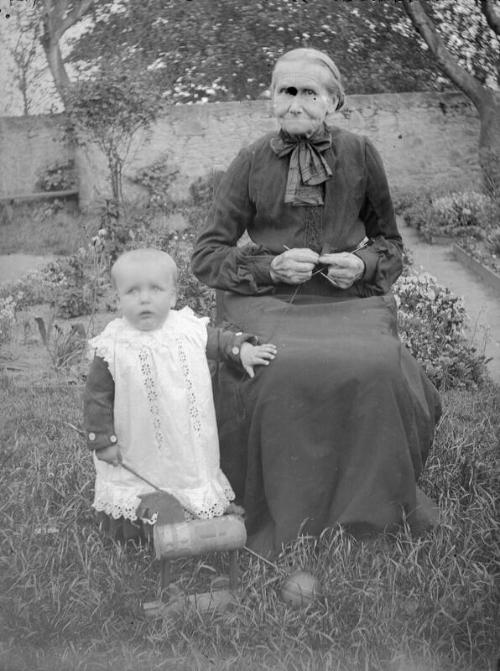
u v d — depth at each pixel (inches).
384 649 91.3
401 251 114.9
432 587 95.3
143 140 124.7
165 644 92.4
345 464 99.1
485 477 116.6
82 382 126.0
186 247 127.6
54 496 113.2
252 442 101.3
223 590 98.1
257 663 90.4
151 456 102.3
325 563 97.8
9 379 125.5
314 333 103.3
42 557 101.1
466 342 126.1
